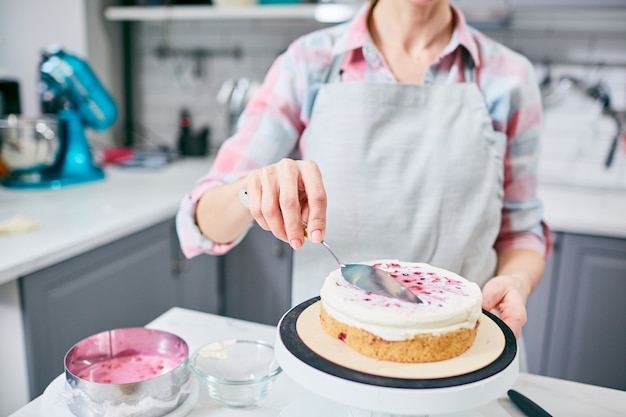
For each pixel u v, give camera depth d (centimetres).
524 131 109
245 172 105
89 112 210
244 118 111
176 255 204
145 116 291
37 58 256
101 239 157
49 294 145
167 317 106
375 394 54
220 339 90
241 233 100
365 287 69
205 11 237
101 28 263
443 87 105
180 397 73
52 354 148
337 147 103
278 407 76
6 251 137
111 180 223
